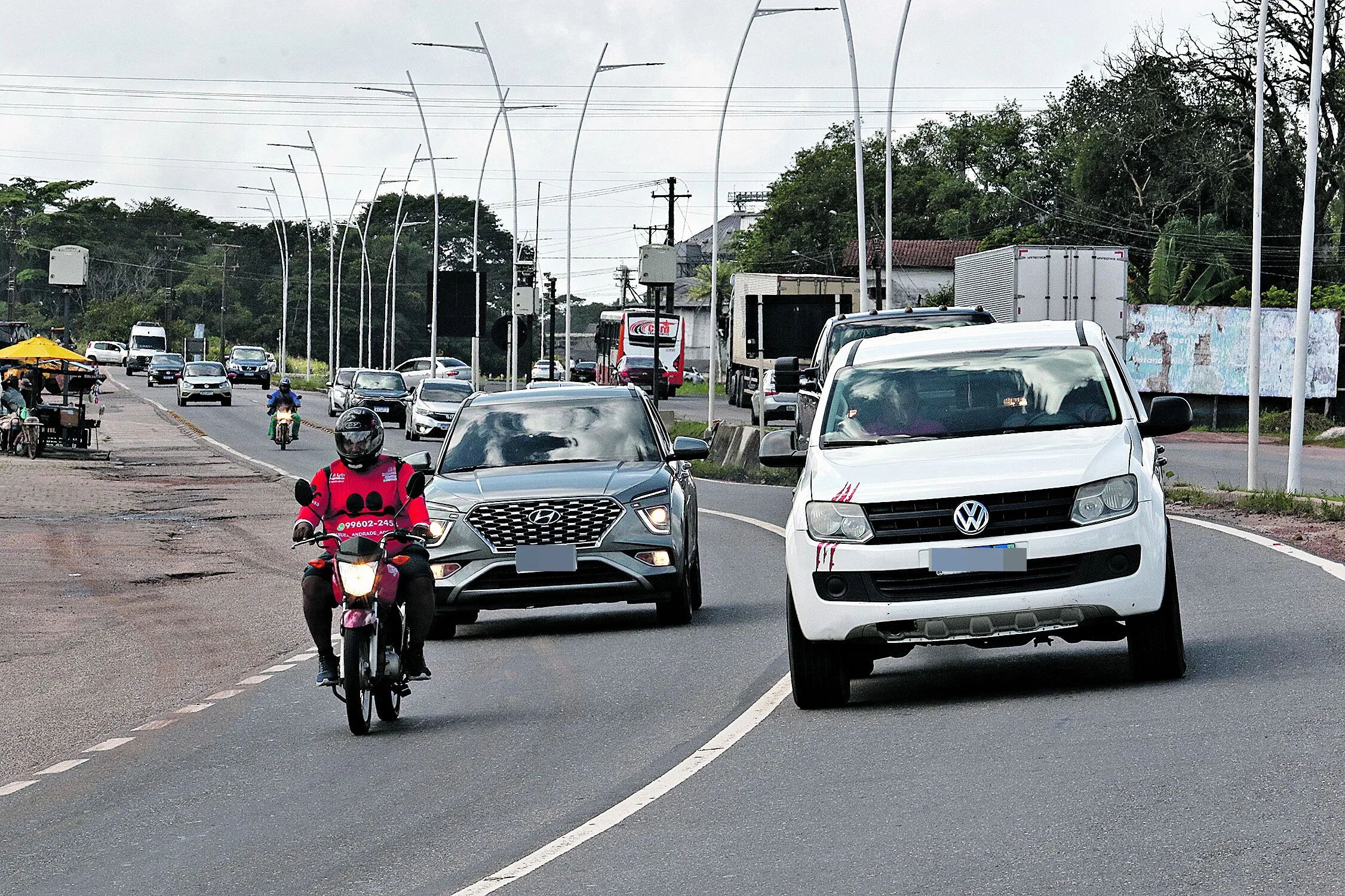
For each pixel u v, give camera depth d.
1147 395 98.50
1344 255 122.19
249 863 13.24
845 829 12.84
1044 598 17.44
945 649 23.31
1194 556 31.00
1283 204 121.75
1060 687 18.72
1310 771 13.45
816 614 18.00
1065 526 17.66
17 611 32.50
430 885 12.17
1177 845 11.55
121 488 63.31
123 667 25.97
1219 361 97.44
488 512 25.55
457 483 26.38
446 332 122.12
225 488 64.31
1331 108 117.94
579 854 12.76
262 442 95.62
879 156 195.25
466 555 25.50
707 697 19.89
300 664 25.38
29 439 77.12
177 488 63.78
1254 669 18.61
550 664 23.52
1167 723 15.90
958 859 11.65
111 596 34.78
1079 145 130.88
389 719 19.44
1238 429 97.75
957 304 88.06
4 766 18.69
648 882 11.73
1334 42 115.75
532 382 115.31
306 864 13.10
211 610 32.69
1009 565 17.47
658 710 19.17
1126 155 128.00
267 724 20.14
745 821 13.41
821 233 193.00
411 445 87.12
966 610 17.53
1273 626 21.84
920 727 16.88
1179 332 97.94
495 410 28.72
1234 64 122.00
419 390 95.31
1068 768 14.32
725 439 75.50
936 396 20.11
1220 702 16.75
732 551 38.88
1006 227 160.38
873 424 19.89
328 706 21.23
